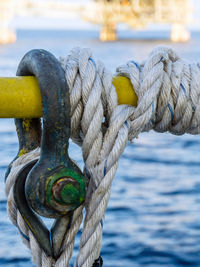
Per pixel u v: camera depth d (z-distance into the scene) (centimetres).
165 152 1739
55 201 106
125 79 130
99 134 122
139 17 8638
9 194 120
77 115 120
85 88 119
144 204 1188
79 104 120
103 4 9375
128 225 1046
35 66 111
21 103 112
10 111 113
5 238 764
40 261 120
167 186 1340
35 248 119
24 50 6875
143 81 128
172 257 900
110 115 125
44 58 112
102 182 118
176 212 1136
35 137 131
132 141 134
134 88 128
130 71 129
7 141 1516
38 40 12175
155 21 8731
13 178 120
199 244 955
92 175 120
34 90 113
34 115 115
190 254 910
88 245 117
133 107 127
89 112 119
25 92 112
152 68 129
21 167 120
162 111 133
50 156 110
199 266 863
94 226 118
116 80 129
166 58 132
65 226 117
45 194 107
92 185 120
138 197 1241
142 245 948
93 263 120
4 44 9194
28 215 117
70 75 119
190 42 9512
